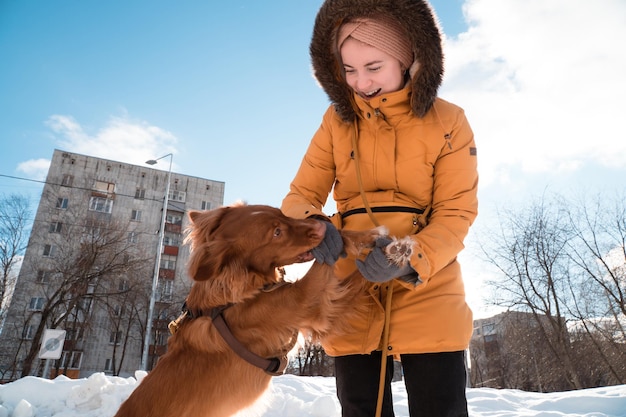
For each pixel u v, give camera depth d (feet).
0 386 15.60
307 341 7.88
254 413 7.52
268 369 7.02
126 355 114.62
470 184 7.34
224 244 7.29
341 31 7.24
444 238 6.60
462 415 6.55
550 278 68.95
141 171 140.67
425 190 7.49
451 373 6.61
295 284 7.23
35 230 117.80
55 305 87.04
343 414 7.29
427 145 7.33
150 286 106.63
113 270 93.81
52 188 125.39
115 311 102.78
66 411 14.74
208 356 7.22
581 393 19.15
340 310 7.15
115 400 14.89
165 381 7.16
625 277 68.13
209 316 7.36
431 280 6.94
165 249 132.16
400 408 16.02
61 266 94.58
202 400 7.01
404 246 5.93
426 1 6.97
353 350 7.14
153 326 117.60
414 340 6.64
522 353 85.30
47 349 34.96
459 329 6.74
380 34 6.91
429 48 6.84
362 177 7.75
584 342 79.10
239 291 7.20
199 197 146.30
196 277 7.08
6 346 103.60
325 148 8.41
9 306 104.42
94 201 130.72
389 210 7.38
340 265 7.98
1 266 91.35
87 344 111.65
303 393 17.19
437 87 7.09
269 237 7.15
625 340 71.26
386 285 7.20
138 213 135.74
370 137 7.64
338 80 7.80
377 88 7.36
